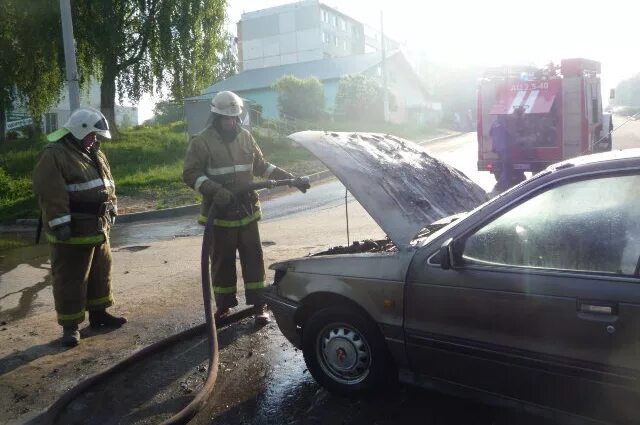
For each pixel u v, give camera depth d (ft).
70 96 41.47
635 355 8.45
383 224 12.52
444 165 17.11
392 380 11.98
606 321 8.65
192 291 21.13
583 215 9.44
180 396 12.86
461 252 10.48
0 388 13.65
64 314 15.89
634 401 8.55
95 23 71.00
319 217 36.88
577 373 9.00
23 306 21.03
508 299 9.65
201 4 76.48
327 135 15.15
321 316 12.37
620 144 72.84
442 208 14.48
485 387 10.23
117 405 12.56
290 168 64.69
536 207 9.90
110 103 81.82
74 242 15.55
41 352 15.78
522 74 45.85
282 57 251.60
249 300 16.99
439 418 11.32
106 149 73.36
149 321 18.01
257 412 11.98
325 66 149.79
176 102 79.56
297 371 13.88
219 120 16.28
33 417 12.27
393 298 11.13
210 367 13.19
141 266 26.25
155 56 75.92
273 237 30.94
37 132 91.61
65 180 15.26
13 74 71.26
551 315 9.21
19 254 32.17
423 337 10.74
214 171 16.06
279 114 113.09
